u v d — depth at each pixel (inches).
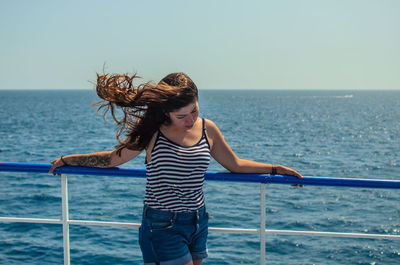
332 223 409.7
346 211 451.8
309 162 878.4
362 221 417.7
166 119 85.5
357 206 472.7
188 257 86.4
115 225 95.0
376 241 349.7
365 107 4288.9
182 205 84.7
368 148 1126.4
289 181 91.1
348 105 4837.6
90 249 304.8
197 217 86.1
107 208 434.6
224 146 91.5
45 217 403.5
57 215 410.9
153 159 85.4
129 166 752.3
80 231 343.9
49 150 1032.8
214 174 92.4
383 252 326.3
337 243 343.9
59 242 319.9
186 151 84.6
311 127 1819.6
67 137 1331.2
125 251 302.0
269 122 2090.3
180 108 81.1
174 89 80.0
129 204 451.2
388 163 869.8
